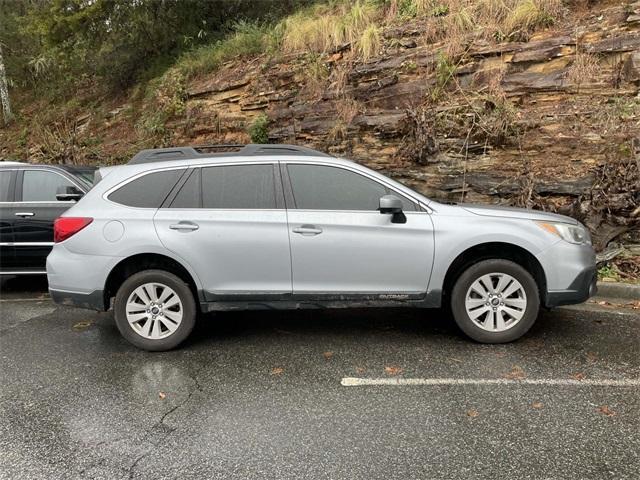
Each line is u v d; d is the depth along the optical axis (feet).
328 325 17.63
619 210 22.76
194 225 15.15
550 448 10.06
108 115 50.49
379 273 15.10
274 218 15.11
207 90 40.63
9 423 11.50
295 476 9.37
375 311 19.10
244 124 37.58
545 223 15.14
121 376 13.91
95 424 11.38
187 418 11.57
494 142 27.09
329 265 15.08
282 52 38.24
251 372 13.97
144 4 47.24
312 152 16.02
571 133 25.48
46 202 23.22
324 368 14.08
